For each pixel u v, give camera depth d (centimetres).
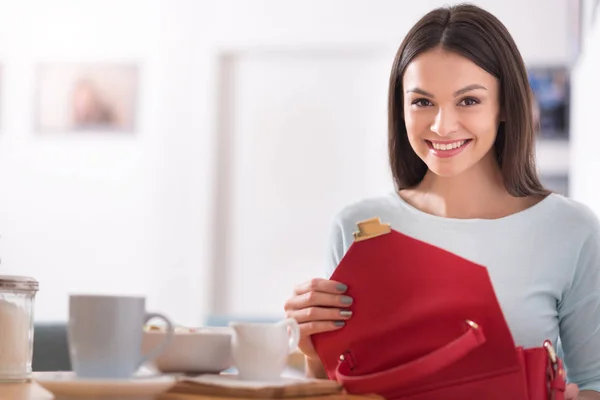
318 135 503
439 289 111
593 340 139
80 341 97
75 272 525
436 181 148
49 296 528
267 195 508
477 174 145
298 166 505
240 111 511
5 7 537
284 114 507
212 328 124
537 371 111
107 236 523
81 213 528
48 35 533
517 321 136
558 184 461
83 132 528
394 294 114
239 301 509
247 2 506
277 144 508
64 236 529
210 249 509
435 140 133
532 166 145
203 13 512
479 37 132
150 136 519
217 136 512
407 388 109
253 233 508
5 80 538
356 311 117
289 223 505
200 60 512
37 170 533
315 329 118
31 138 534
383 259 115
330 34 495
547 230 139
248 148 510
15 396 105
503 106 140
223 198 512
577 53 311
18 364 122
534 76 466
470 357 108
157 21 519
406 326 113
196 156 511
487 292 108
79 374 97
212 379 106
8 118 536
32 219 532
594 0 253
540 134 463
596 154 253
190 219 511
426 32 134
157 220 516
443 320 111
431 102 133
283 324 110
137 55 521
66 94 531
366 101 497
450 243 141
